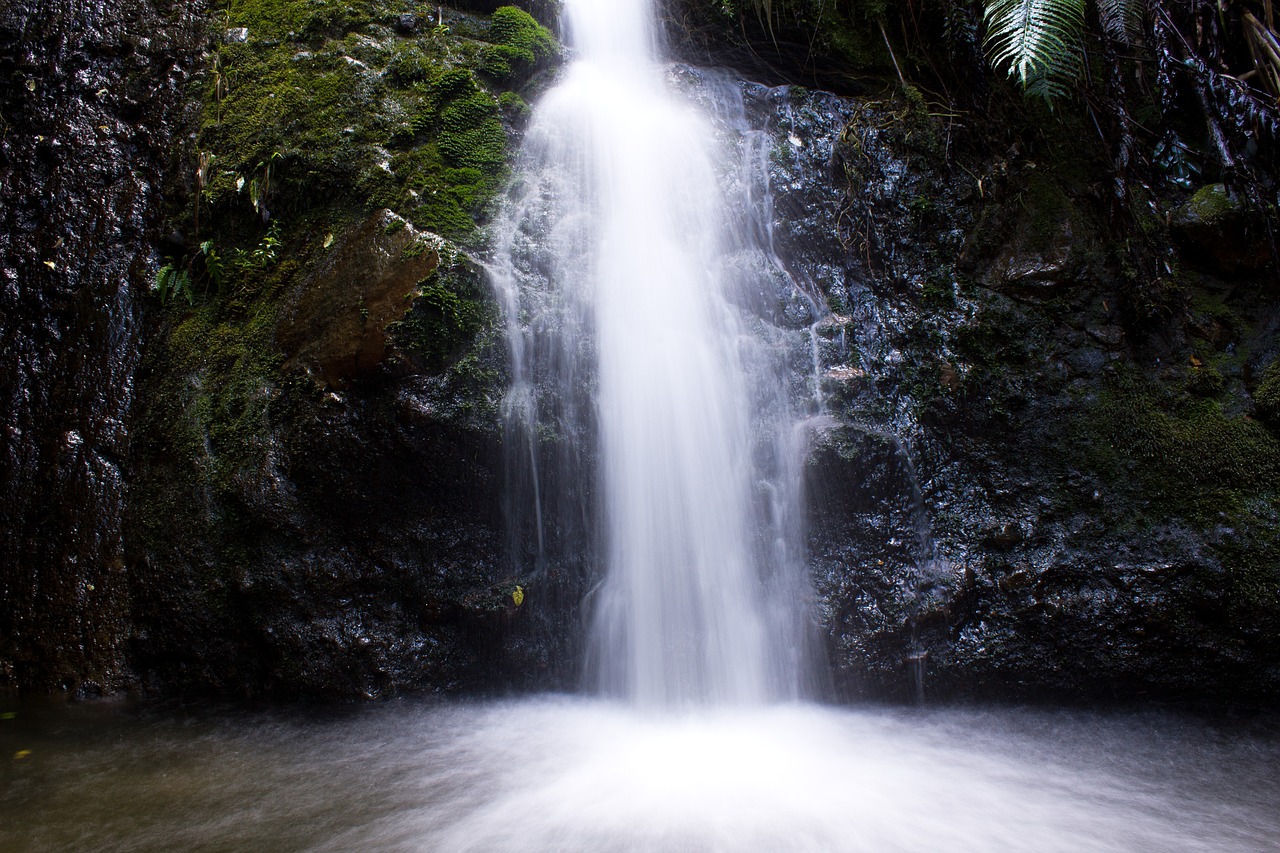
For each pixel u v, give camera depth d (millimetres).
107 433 3818
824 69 4902
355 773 2816
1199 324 3984
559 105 4277
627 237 3916
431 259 3512
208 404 3727
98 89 4395
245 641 3520
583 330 3684
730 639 3545
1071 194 4227
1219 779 2855
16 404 3893
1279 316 3975
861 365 3887
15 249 4102
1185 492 3734
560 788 2717
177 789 2676
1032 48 4020
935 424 3842
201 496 3592
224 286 3936
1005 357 3957
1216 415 3812
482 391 3482
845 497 3656
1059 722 3391
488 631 3535
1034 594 3635
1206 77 4289
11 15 4449
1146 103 4562
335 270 3686
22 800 2576
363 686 3459
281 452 3537
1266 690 3561
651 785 2762
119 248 4117
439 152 3918
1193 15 4492
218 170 4070
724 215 4062
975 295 4043
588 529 3586
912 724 3344
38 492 3756
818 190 4219
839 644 3537
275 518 3498
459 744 3076
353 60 4188
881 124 4391
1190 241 4098
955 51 4562
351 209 3828
